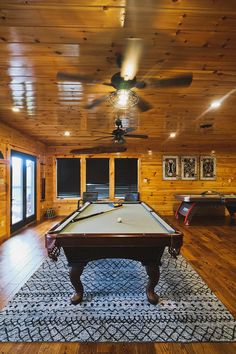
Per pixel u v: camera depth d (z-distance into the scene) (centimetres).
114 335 183
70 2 149
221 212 725
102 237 203
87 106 275
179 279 280
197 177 720
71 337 181
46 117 420
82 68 239
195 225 587
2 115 405
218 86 283
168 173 723
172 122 457
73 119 434
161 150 723
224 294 245
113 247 219
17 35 183
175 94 309
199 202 594
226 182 723
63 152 711
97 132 546
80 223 260
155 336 182
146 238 203
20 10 156
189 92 302
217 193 686
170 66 233
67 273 298
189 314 209
